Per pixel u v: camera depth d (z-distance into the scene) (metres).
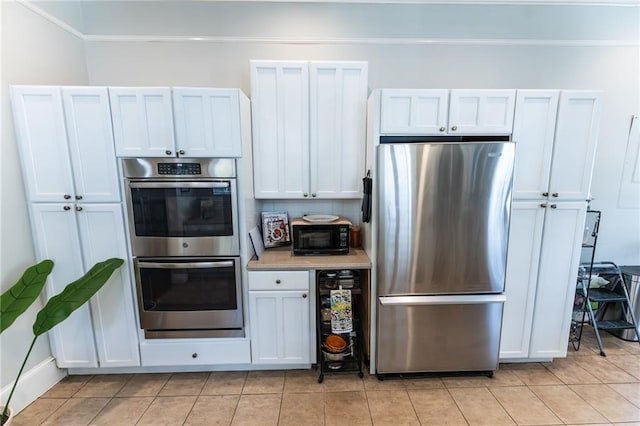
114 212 1.84
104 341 1.97
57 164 1.78
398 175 1.81
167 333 2.00
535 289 2.02
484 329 1.98
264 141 2.08
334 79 2.03
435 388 1.94
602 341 2.46
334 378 2.02
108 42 2.29
